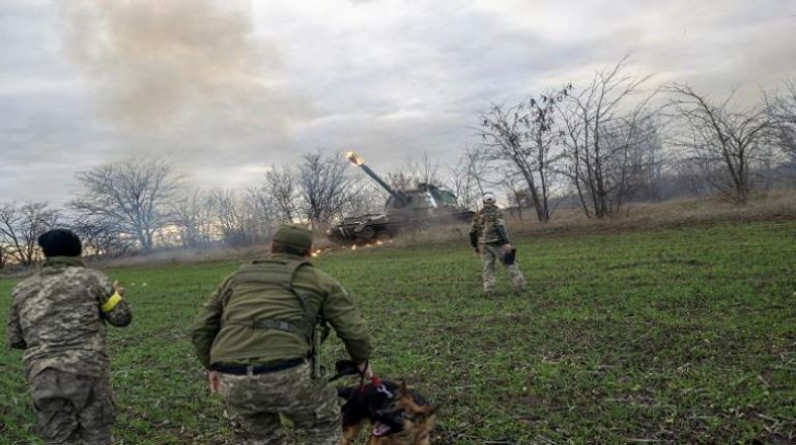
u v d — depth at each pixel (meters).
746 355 6.47
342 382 6.80
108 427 4.54
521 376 6.43
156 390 7.19
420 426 4.22
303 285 3.88
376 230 24.36
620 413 5.31
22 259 36.97
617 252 14.53
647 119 22.97
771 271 10.18
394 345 8.27
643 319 8.26
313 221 33.53
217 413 6.24
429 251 20.44
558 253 15.66
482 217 11.18
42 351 4.34
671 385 5.79
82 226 35.72
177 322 11.68
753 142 20.03
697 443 4.74
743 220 17.14
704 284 9.80
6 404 6.96
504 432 5.20
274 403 3.69
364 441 5.17
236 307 3.83
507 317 9.21
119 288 4.71
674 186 26.81
